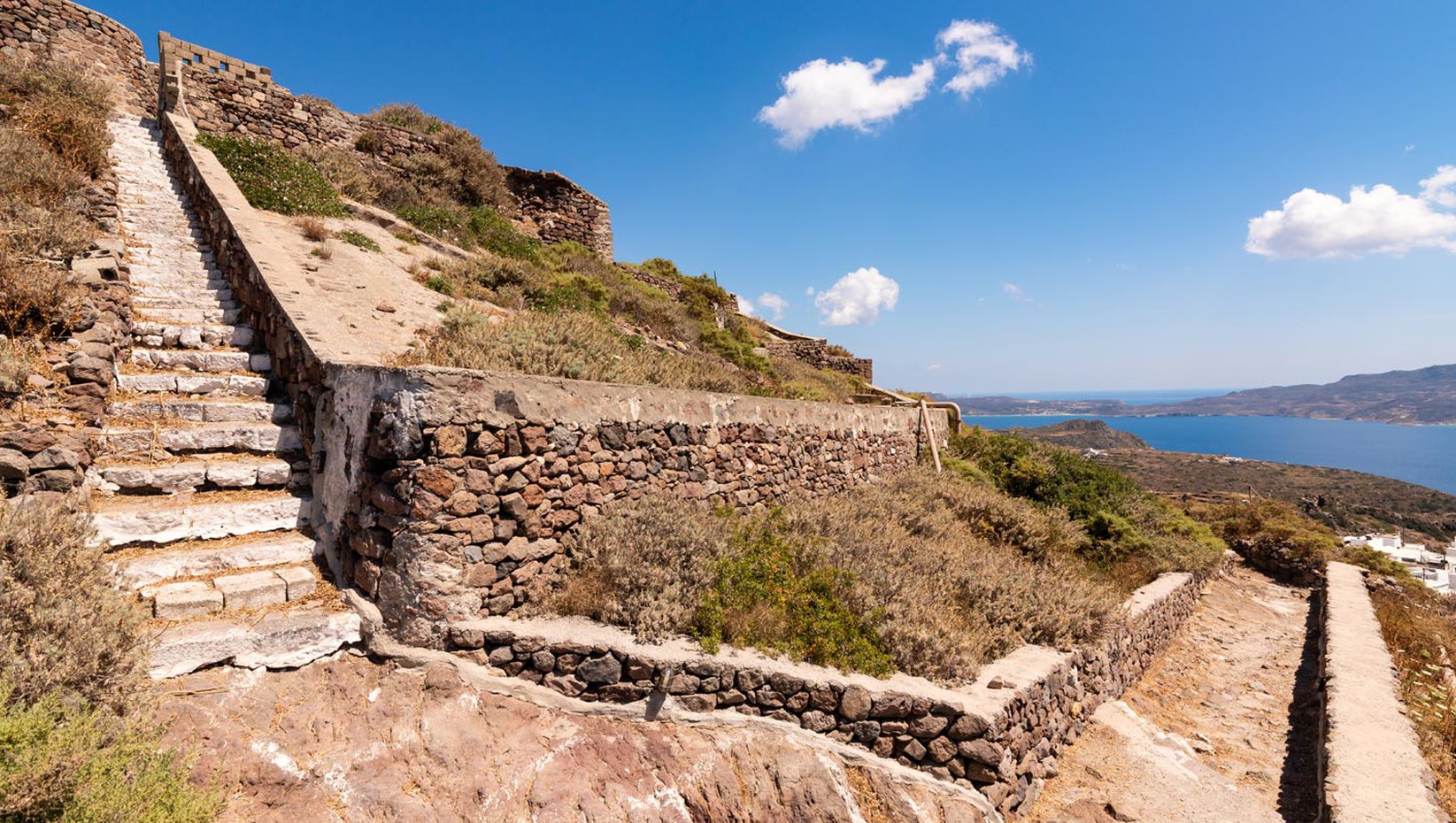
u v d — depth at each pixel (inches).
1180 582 385.4
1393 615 374.9
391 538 175.2
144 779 97.9
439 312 366.0
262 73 577.0
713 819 154.3
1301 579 542.6
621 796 152.6
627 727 168.7
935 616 213.2
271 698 152.2
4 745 89.0
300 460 233.9
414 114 762.8
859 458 400.2
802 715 175.2
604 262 773.3
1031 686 195.6
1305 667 330.0
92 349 225.8
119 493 197.6
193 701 142.8
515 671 172.6
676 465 248.4
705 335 661.9
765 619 192.4
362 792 138.5
